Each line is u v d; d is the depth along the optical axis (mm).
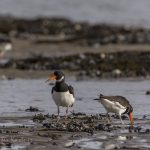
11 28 55031
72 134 15367
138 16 65312
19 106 20656
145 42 42250
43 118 17844
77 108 20219
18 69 32062
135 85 26422
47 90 25000
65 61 33000
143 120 17906
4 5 72188
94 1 73500
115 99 16828
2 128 16188
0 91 24578
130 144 14188
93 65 31656
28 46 43000
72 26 57344
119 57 33594
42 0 75062
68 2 73875
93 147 13820
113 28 53500
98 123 17141
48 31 55219
